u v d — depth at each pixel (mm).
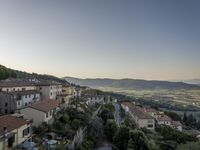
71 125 72625
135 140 73938
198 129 167625
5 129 44312
